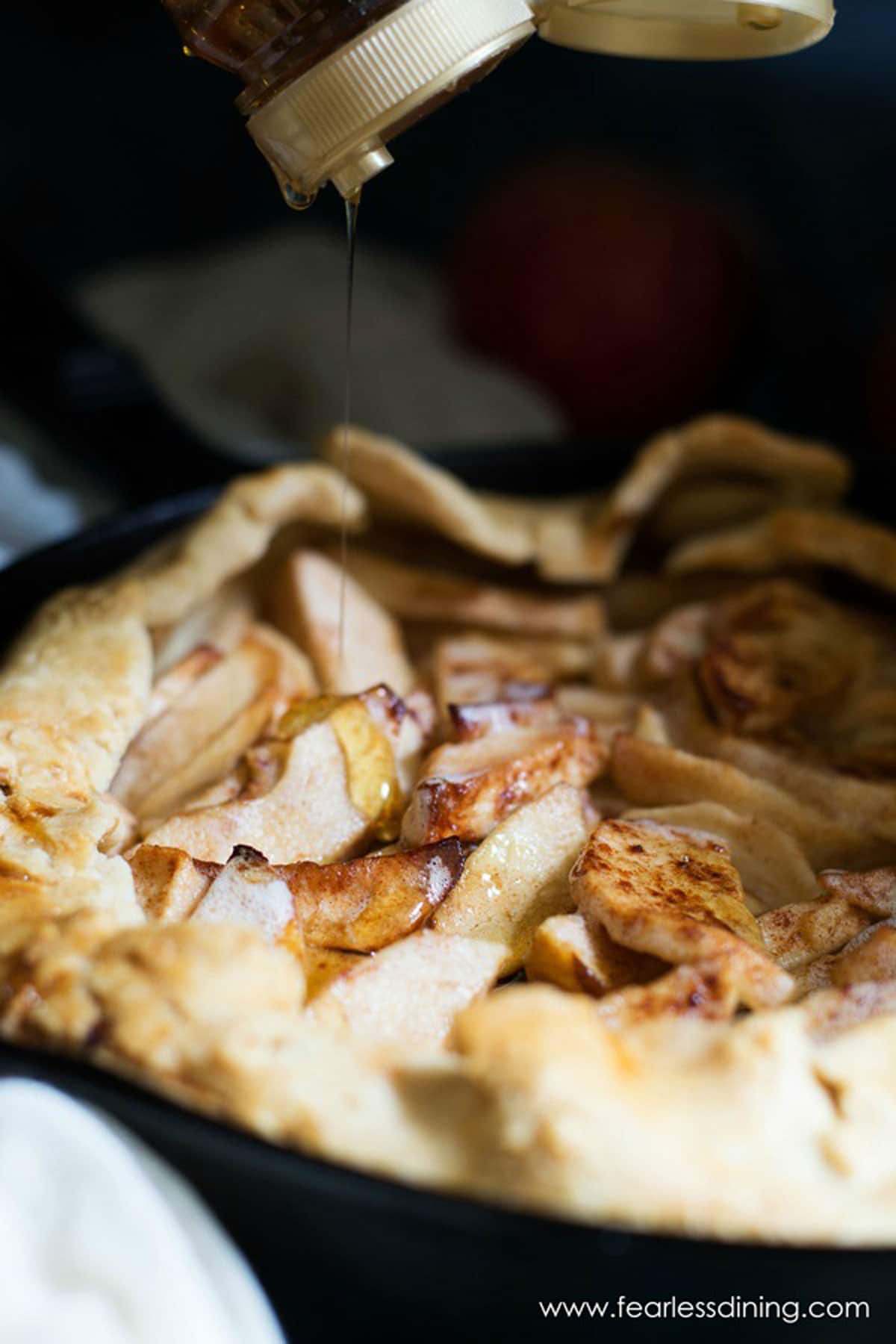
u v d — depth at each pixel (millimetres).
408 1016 293
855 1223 257
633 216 730
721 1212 254
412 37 295
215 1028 267
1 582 381
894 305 718
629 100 768
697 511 434
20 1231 267
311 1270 271
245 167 758
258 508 387
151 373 609
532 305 727
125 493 469
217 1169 265
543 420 666
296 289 677
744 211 775
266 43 307
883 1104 265
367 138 300
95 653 353
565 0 316
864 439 722
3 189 738
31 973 275
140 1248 264
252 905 300
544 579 426
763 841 332
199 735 355
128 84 730
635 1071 266
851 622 401
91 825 312
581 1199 254
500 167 774
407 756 351
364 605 392
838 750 368
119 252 762
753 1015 280
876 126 759
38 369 463
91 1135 271
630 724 372
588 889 302
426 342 685
